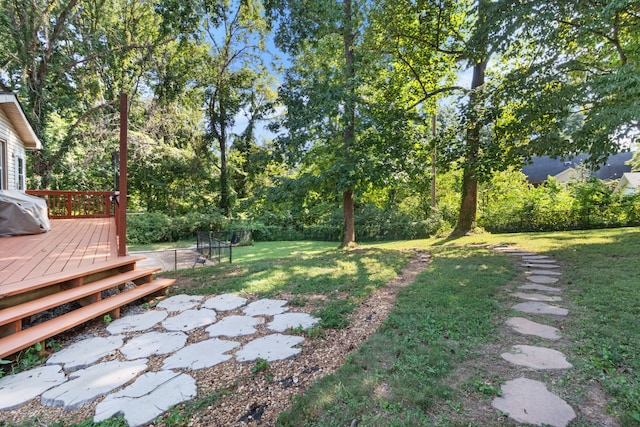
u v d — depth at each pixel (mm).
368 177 7688
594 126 5957
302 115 7934
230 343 2760
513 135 7887
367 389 1966
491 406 1786
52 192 9930
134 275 3994
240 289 4387
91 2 14039
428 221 13602
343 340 2746
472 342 2564
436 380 2045
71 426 1756
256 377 2219
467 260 6098
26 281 3035
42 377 2262
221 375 2254
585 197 11352
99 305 3336
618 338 2545
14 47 11336
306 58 9062
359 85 7723
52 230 7219
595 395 1856
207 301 3918
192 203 18391
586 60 7562
